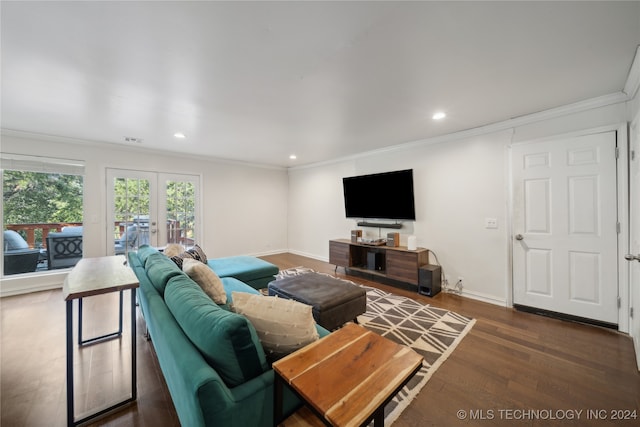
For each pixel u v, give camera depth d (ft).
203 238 16.69
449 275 11.62
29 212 11.78
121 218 13.75
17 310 9.52
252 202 19.07
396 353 3.75
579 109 8.21
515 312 9.34
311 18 4.57
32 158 11.41
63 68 6.14
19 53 5.53
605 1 4.18
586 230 8.26
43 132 11.23
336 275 14.33
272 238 20.25
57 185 12.35
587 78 6.71
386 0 4.17
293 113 9.05
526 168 9.36
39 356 6.65
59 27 4.74
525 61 5.94
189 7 4.28
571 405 5.02
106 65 6.03
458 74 6.51
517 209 9.57
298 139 12.42
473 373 5.95
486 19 4.60
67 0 4.08
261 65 6.07
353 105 8.37
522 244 9.48
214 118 9.52
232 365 3.27
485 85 7.08
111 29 4.81
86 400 5.16
